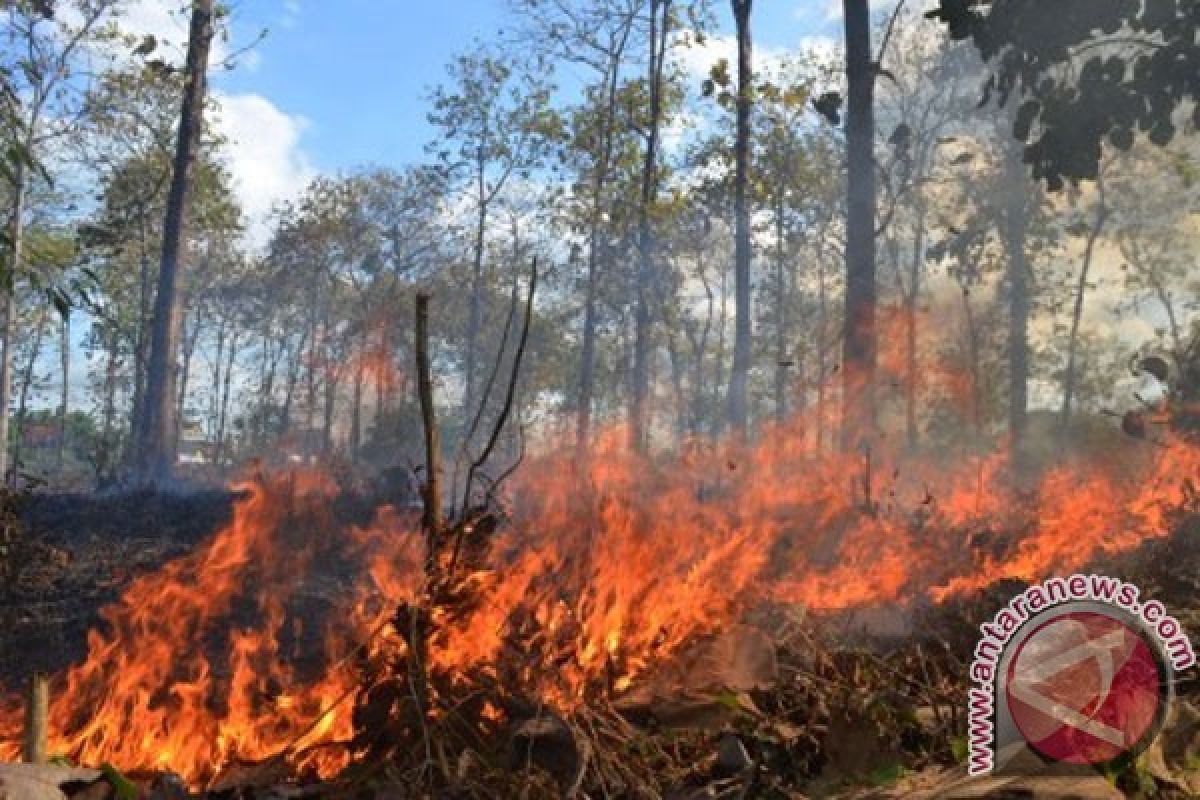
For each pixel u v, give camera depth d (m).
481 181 43.75
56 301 6.30
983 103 6.76
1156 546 5.31
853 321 12.44
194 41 23.23
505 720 2.88
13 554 7.61
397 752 2.80
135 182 32.19
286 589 7.93
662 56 30.66
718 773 2.74
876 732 2.72
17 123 6.48
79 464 46.38
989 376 30.56
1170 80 6.10
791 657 3.44
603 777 2.60
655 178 33.03
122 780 2.46
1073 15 6.19
